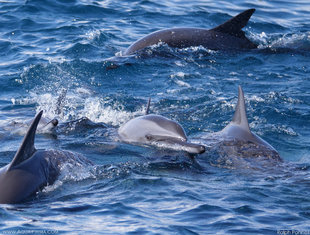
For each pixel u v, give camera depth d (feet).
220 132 122.62
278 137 130.31
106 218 81.41
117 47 209.87
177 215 83.10
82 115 144.87
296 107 151.84
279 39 227.20
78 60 188.85
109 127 131.95
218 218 82.02
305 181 99.45
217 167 107.65
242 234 76.59
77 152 112.16
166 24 244.42
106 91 167.12
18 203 84.02
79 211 83.82
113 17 248.32
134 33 228.84
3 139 120.57
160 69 187.83
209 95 162.50
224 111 148.25
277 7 284.00
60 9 249.55
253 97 158.61
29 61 188.34
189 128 134.92
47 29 224.33
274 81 179.63
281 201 89.66
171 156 110.52
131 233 76.13
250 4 287.07
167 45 206.49
